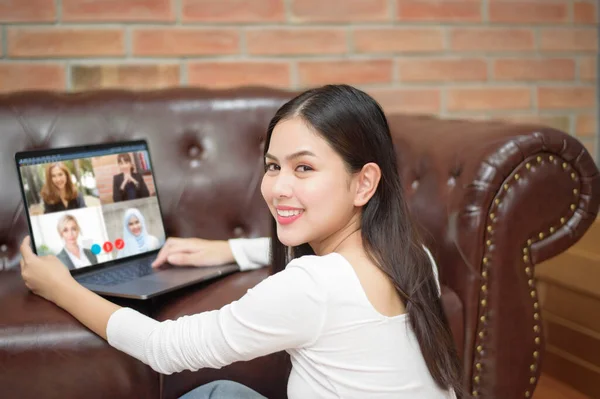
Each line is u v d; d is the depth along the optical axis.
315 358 1.05
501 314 1.54
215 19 2.34
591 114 2.77
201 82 2.36
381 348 1.04
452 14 2.56
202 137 2.01
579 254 2.05
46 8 2.19
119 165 1.77
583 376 2.04
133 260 1.73
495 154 1.51
